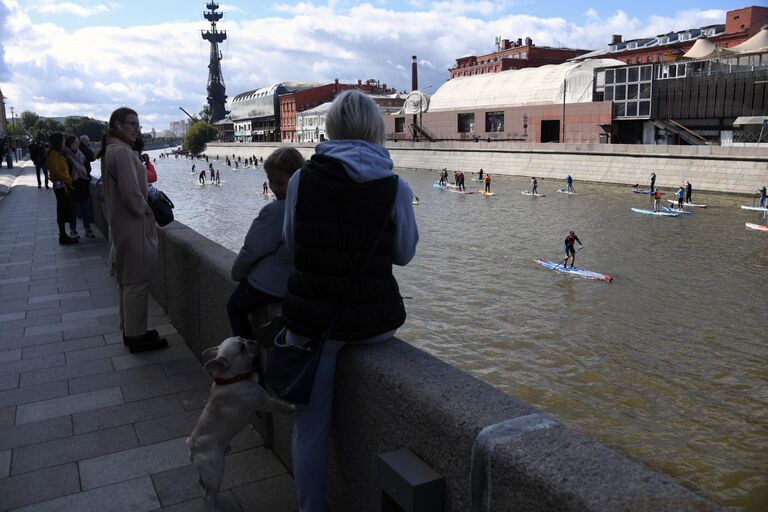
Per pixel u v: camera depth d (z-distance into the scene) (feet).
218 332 15.38
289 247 8.48
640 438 49.19
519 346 70.64
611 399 56.39
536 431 6.04
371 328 7.97
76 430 14.02
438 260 116.98
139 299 18.70
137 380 16.83
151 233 18.34
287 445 11.89
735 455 46.19
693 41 309.83
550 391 58.44
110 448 13.16
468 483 6.34
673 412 53.47
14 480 11.95
